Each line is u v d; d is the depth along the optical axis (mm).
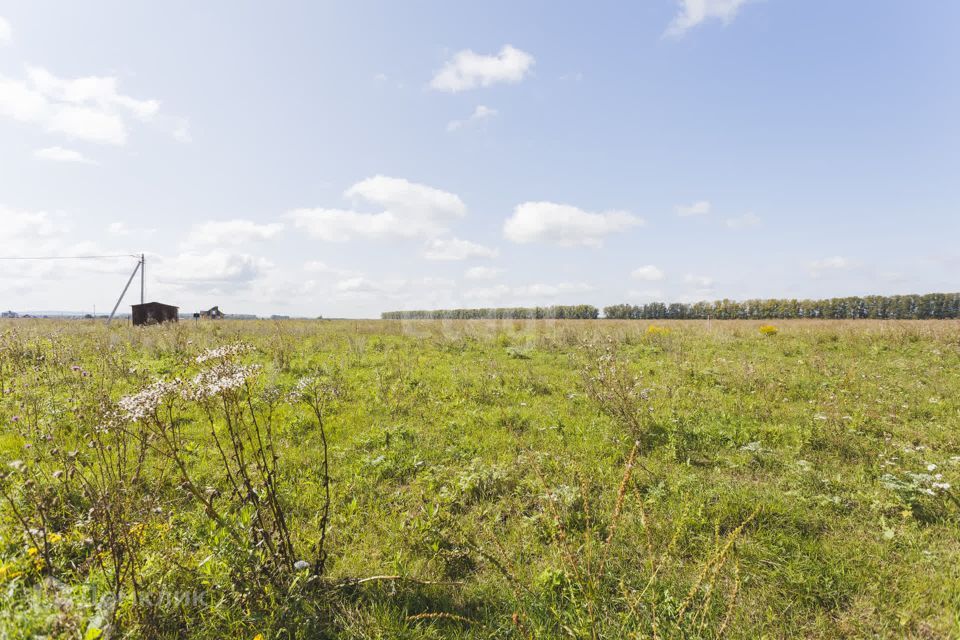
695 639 2242
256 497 2648
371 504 3834
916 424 5797
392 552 3182
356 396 7199
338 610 2559
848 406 6465
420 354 11789
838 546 3238
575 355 11312
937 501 3711
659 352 12203
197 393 2492
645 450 5008
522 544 3305
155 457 4148
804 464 4480
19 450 4352
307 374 8641
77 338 12531
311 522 3455
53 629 1899
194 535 2787
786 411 6359
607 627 2357
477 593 2812
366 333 16641
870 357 10969
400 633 2398
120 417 2496
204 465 4281
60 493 3135
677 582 2828
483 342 14953
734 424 5691
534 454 4812
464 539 3287
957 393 7176
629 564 3049
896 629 2523
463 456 4883
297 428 5516
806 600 2748
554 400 7191
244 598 2359
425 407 6727
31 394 6121
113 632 2061
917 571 2955
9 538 2678
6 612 1968
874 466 4496
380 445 5176
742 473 4512
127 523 2492
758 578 2895
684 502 3732
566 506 3617
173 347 11273
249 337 13008
